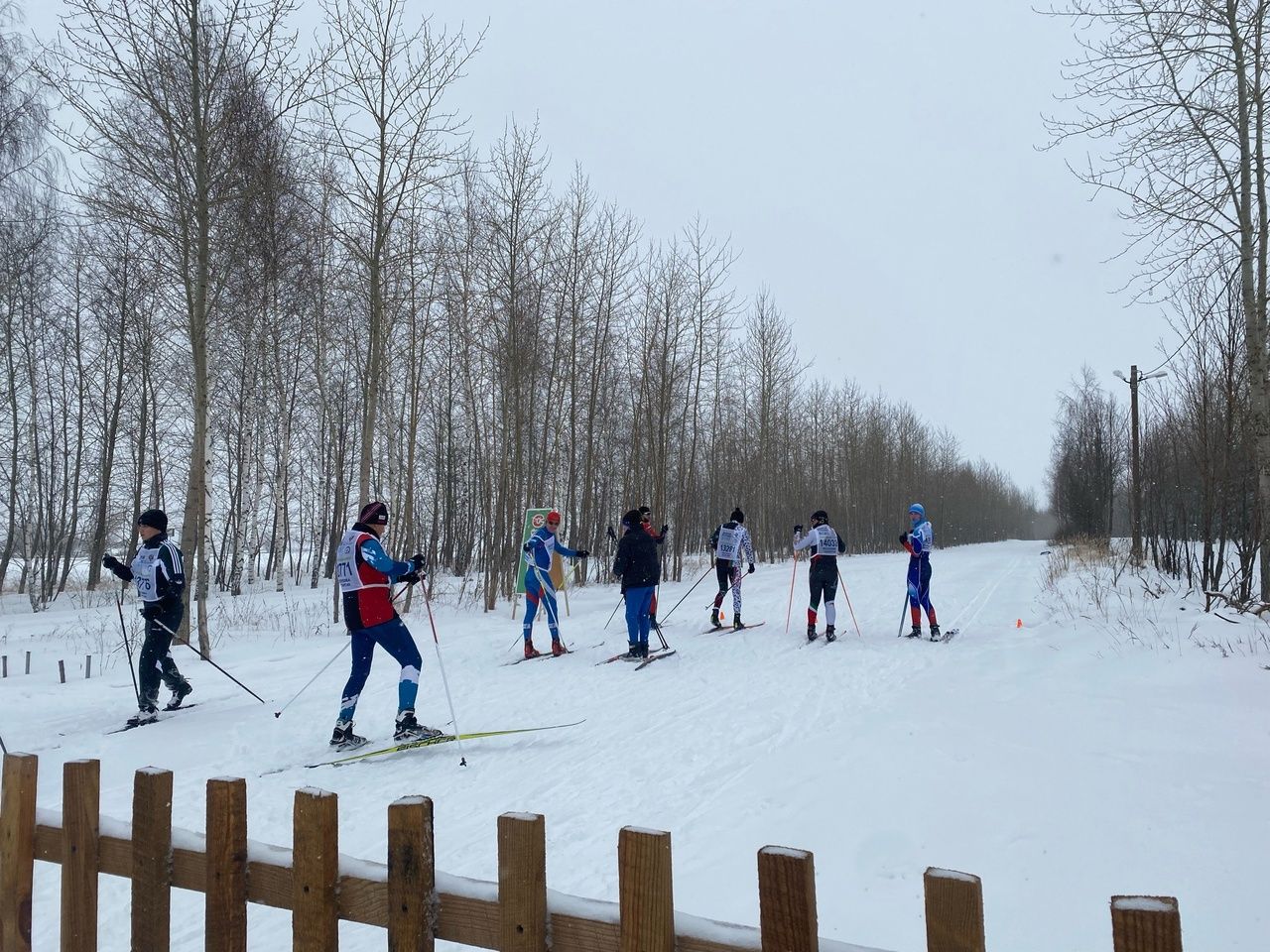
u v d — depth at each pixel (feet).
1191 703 20.56
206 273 39.32
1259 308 36.01
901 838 13.21
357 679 21.95
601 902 5.49
